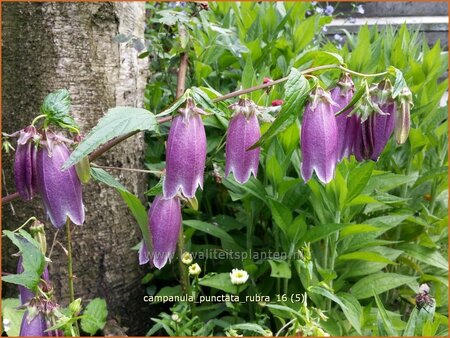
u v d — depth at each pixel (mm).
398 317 2326
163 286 2975
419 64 3225
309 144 1479
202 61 2963
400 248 2922
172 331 2430
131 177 2668
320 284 1789
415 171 3145
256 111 1555
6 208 2502
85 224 2537
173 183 1421
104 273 2617
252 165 1558
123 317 2697
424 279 2949
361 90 1501
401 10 7102
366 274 2662
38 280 1474
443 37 6469
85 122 2438
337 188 2266
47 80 2389
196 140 1417
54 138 1409
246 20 3643
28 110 2406
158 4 3932
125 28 2564
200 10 2998
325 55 2689
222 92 3240
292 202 2525
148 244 1545
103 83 2482
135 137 2686
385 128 1543
